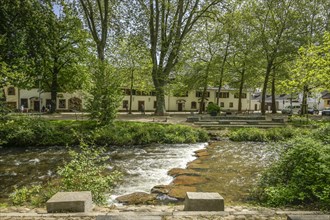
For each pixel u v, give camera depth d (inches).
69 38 1247.5
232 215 158.2
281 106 2502.5
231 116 992.9
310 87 607.2
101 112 685.9
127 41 1109.7
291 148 246.2
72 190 224.1
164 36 1123.3
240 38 1266.0
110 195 277.9
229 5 1137.4
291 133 661.9
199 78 1434.5
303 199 194.7
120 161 462.6
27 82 850.8
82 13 1069.8
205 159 460.8
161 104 1203.9
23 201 231.1
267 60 1261.1
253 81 1547.7
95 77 708.7
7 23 826.2
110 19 1032.2
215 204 170.4
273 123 895.1
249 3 1242.0
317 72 511.2
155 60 1122.0
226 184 309.1
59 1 987.9
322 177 196.9
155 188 298.0
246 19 1237.1
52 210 165.2
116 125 713.0
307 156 217.6
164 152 548.1
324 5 1213.1
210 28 1385.3
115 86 709.3
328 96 2074.3
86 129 671.1
